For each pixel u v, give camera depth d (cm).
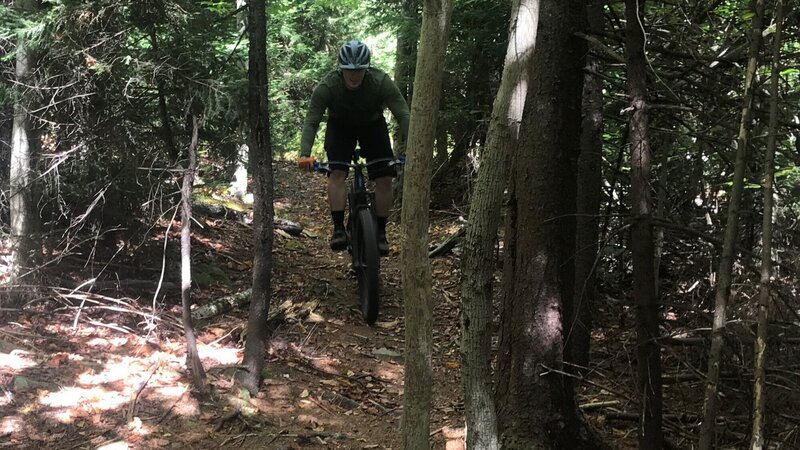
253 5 445
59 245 512
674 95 298
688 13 368
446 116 903
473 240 288
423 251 258
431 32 244
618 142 506
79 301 500
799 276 300
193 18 485
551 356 331
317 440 391
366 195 619
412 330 263
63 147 501
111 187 512
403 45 1064
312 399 440
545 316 330
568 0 325
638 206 293
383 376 496
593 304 440
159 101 504
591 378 443
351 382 477
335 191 590
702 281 410
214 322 527
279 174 1338
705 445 241
